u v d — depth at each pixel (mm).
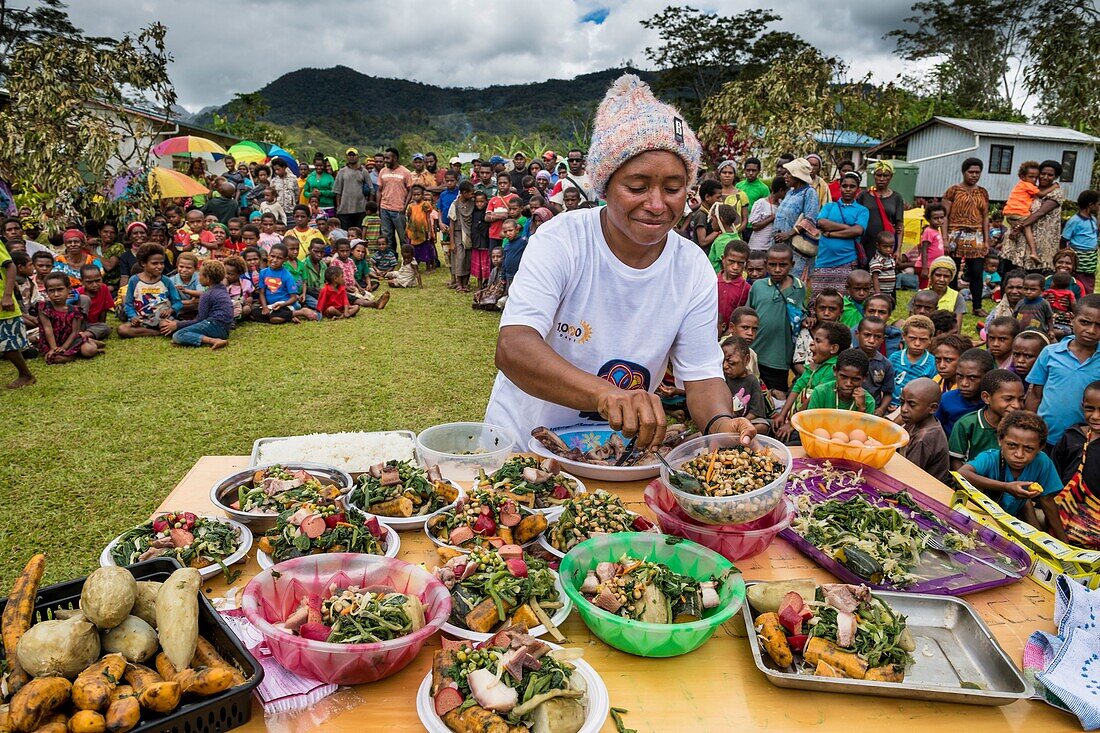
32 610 1566
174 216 12117
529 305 2352
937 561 2166
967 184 10406
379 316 10578
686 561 1924
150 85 12742
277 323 10023
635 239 2258
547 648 1499
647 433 1938
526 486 2277
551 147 22391
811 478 2682
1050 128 22750
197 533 2033
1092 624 1739
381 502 2248
